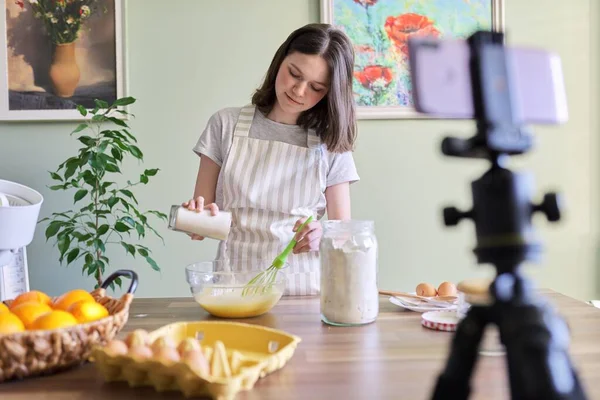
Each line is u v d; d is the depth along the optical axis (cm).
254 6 265
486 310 48
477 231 47
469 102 45
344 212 183
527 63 46
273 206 177
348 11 264
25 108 260
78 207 264
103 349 77
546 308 46
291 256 174
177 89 264
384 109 265
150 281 267
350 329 110
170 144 265
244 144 179
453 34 267
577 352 92
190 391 73
